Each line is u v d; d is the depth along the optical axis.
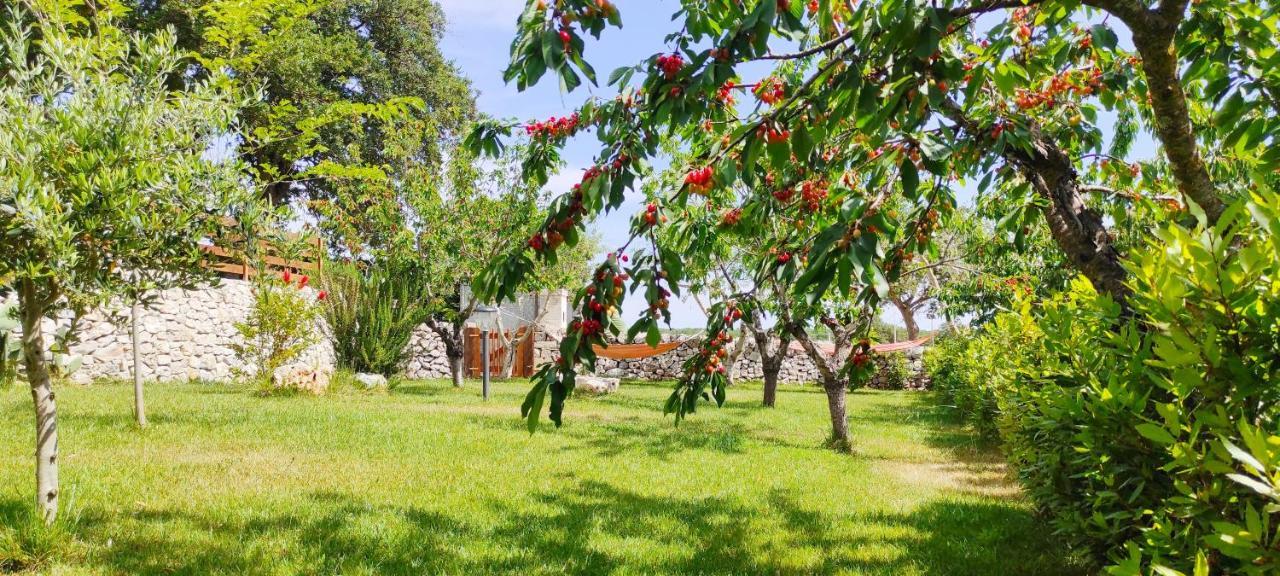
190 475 5.36
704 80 1.75
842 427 8.47
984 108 4.07
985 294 12.91
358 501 4.90
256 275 3.95
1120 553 2.67
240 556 3.69
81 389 10.53
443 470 6.07
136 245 3.36
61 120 3.16
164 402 9.43
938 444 8.99
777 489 5.95
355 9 21.39
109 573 3.39
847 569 3.92
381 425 8.32
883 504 5.49
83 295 3.34
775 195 3.95
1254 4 2.74
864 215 1.76
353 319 14.70
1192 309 1.73
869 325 3.56
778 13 1.83
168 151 3.58
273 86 16.77
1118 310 2.29
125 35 3.88
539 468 6.38
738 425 10.35
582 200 2.09
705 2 2.24
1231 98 2.83
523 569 3.76
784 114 1.97
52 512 3.78
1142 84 3.98
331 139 18.25
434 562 3.78
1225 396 1.74
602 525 4.64
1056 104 4.42
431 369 20.27
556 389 1.90
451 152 15.66
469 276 14.98
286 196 18.84
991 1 1.93
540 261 2.29
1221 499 1.78
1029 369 4.17
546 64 1.68
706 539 4.45
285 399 11.01
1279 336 1.68
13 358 5.80
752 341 22.05
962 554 4.19
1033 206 4.16
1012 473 6.47
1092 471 2.63
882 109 1.85
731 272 11.12
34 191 3.03
